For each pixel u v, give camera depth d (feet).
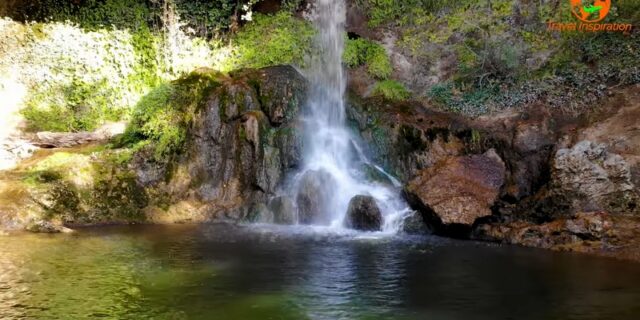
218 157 40.11
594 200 30.37
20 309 18.80
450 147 38.78
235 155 39.75
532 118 37.50
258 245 29.48
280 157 39.40
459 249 28.94
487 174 34.09
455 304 19.98
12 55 45.70
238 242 30.19
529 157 35.12
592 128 33.86
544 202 31.89
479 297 20.76
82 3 49.26
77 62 45.85
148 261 25.66
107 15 48.80
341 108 43.93
